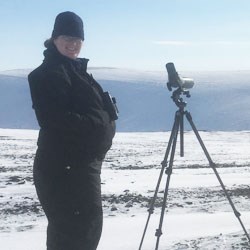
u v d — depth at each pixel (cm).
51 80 407
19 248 760
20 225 957
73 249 418
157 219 994
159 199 1282
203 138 5312
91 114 414
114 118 434
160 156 2936
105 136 421
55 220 423
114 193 1373
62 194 417
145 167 2250
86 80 426
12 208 1150
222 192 1403
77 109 412
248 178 1741
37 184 430
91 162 423
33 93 413
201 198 1307
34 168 432
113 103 439
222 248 652
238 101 18312
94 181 423
